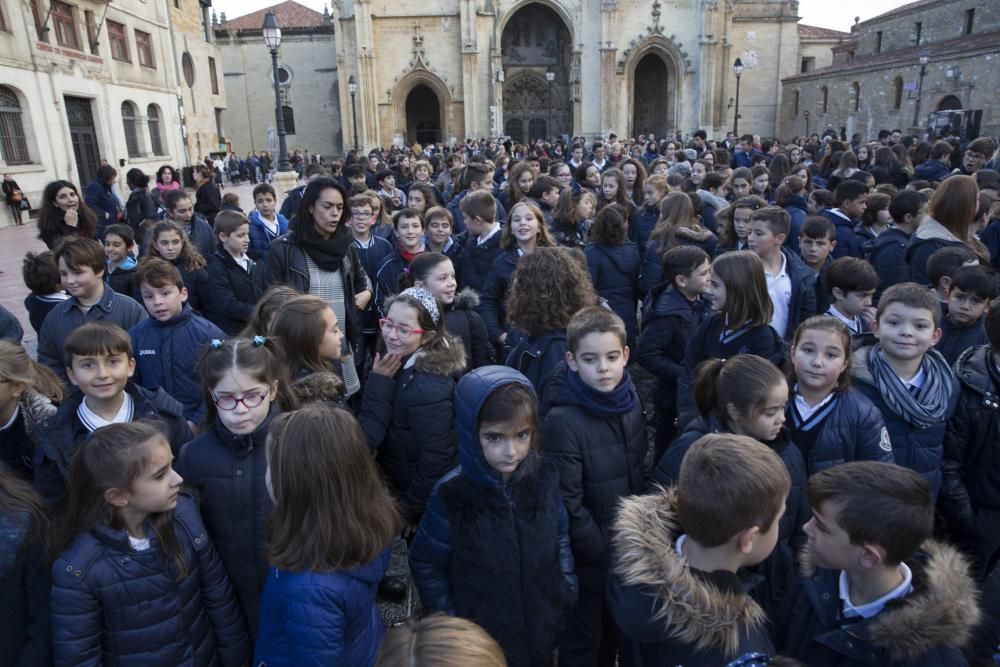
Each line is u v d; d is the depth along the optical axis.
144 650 2.55
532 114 50.28
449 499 2.71
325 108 51.06
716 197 8.84
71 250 4.54
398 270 6.16
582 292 4.04
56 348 4.66
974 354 3.55
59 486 3.26
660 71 49.62
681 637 1.99
